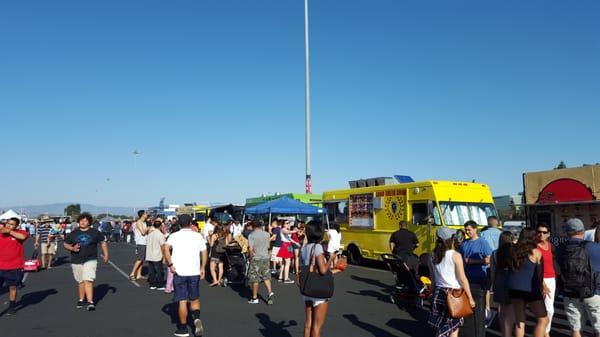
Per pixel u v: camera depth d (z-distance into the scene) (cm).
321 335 784
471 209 1515
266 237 1072
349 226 1864
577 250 641
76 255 980
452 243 617
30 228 4084
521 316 614
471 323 672
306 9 2500
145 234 1466
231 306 1032
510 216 2755
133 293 1193
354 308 1012
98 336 766
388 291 1228
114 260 2106
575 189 1523
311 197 2431
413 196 1555
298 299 1123
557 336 776
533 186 1666
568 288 642
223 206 2517
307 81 2467
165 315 930
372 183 1797
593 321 639
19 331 795
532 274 606
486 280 764
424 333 799
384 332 805
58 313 944
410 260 1039
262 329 820
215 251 1341
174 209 4162
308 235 627
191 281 777
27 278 1476
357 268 1745
